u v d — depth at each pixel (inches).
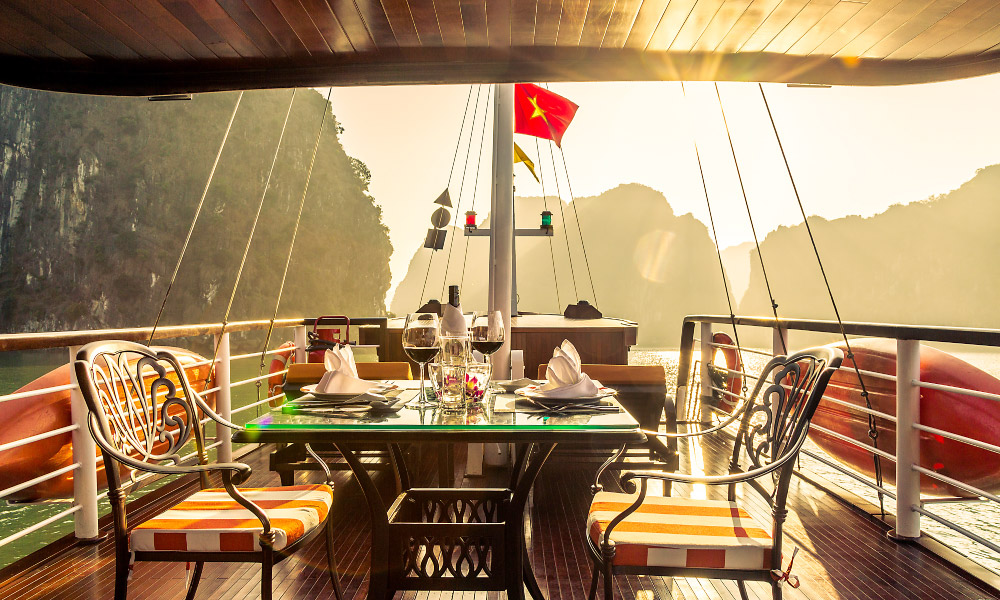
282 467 116.7
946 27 95.4
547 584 83.6
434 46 104.1
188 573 85.2
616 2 88.9
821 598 78.9
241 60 108.9
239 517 62.4
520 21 95.0
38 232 1945.1
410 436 55.1
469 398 64.9
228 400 151.3
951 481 91.3
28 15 91.2
